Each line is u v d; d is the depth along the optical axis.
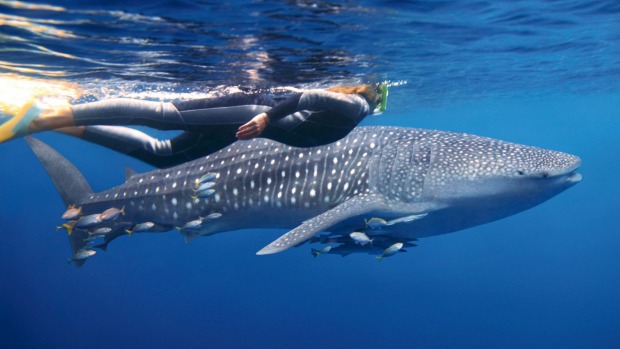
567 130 64.50
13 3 6.63
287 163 8.04
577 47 13.50
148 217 9.04
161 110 6.16
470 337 38.75
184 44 8.80
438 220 7.26
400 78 15.47
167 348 36.50
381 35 9.62
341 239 7.50
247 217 8.39
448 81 18.20
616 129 64.44
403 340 37.03
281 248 5.96
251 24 7.95
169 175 8.91
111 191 9.33
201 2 6.89
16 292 49.75
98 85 11.90
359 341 36.22
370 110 7.07
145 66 10.22
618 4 9.35
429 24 9.39
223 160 8.53
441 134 7.74
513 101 30.02
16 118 5.59
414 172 7.16
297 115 6.26
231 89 12.49
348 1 7.45
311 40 9.19
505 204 7.05
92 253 8.58
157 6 6.92
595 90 27.39
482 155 7.04
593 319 44.09
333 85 13.21
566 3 9.12
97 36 8.19
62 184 9.31
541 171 6.65
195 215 8.66
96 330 43.88
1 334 39.88
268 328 39.19
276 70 11.01
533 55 14.04
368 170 7.48
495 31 10.58
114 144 6.64
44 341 39.47
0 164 58.94
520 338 38.84
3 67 10.20
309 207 7.83
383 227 7.26
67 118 5.73
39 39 8.31
